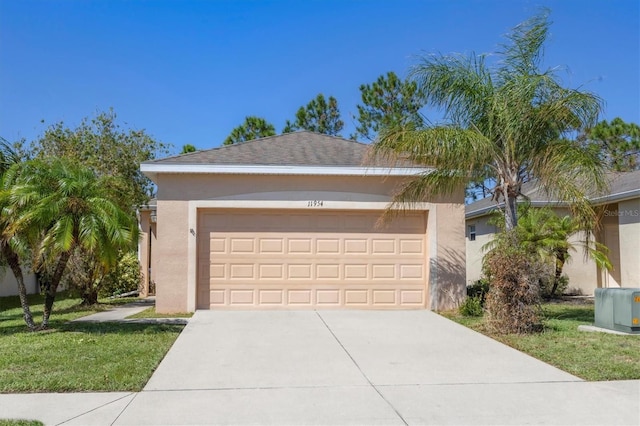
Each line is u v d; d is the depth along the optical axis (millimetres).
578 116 10344
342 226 12742
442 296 12562
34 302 17766
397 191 12594
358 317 11320
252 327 10102
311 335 9367
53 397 5781
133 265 17562
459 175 11070
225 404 5609
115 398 5770
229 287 12438
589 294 17609
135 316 11758
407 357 7758
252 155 12961
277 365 7262
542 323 10172
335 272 12648
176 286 12133
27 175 9539
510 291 9711
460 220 12781
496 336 9359
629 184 16188
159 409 5430
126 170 18078
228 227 12523
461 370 7020
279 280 12531
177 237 12188
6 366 6961
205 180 12328
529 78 10336
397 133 10695
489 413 5348
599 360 7449
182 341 8805
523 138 10602
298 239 12625
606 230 17734
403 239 12891
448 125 10898
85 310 13844
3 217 9156
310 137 14891
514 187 10891
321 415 5285
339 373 6871
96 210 9328
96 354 7699
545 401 5715
